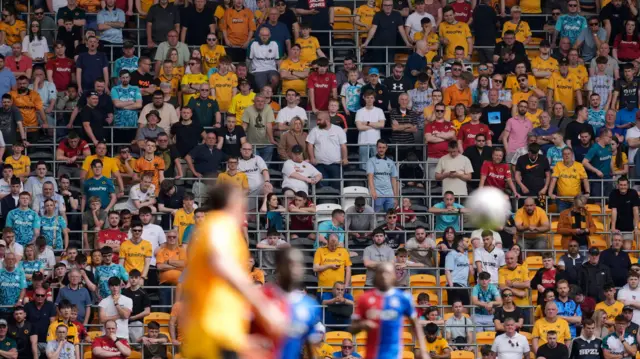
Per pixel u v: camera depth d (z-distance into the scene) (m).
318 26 92.06
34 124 83.94
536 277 72.12
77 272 68.69
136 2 92.75
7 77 85.62
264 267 72.56
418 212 77.69
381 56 91.38
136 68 87.25
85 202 76.94
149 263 71.50
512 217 76.94
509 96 85.75
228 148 80.44
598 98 86.06
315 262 71.56
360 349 69.00
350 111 85.19
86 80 86.62
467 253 73.31
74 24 90.06
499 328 68.69
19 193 75.06
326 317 69.88
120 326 67.50
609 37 93.50
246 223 73.44
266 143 82.38
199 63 86.06
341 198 79.44
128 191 78.81
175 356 67.56
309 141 80.62
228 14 90.38
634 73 89.81
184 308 26.25
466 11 93.12
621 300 71.69
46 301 68.31
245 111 82.19
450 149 79.38
